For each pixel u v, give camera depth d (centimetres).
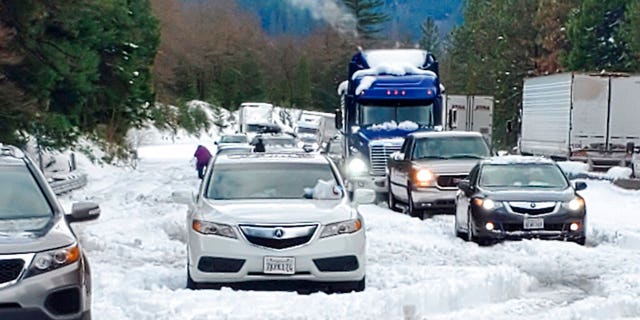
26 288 2312
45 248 2386
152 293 3297
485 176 5453
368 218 6375
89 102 14350
